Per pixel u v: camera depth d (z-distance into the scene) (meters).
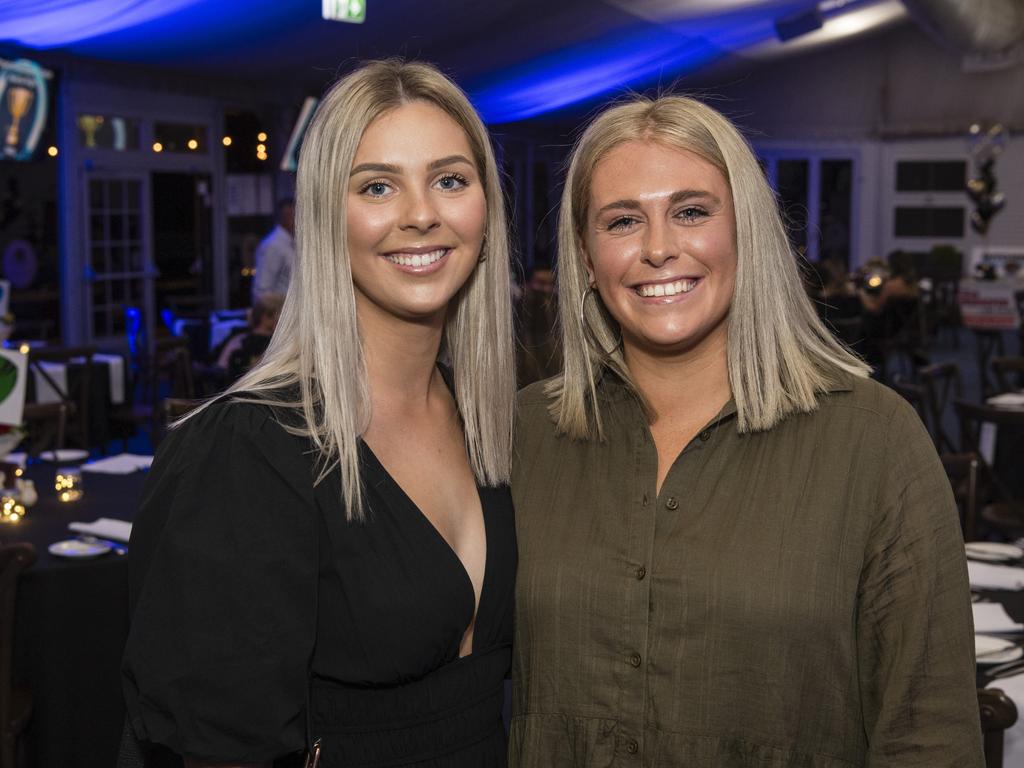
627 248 1.50
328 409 1.37
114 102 9.27
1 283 5.68
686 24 12.29
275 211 10.89
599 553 1.49
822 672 1.38
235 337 7.55
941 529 1.40
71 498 3.40
